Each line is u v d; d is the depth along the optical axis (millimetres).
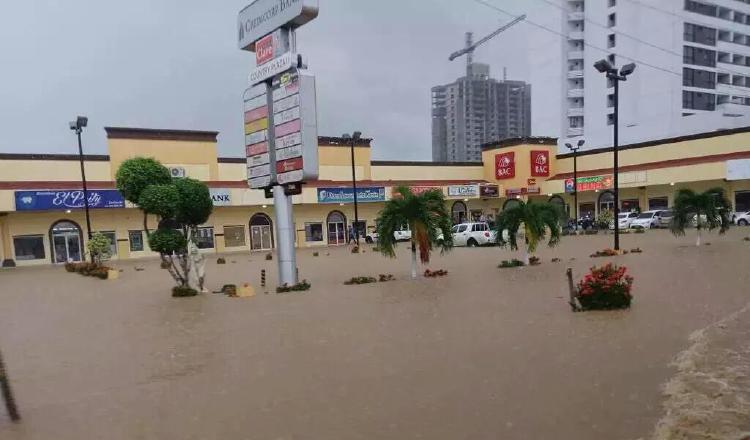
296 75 14234
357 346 7652
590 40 69062
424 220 16125
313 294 13453
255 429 4754
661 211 37312
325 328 9070
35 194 29438
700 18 61406
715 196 22641
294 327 9281
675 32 60250
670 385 5434
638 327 7992
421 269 18797
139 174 14875
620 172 40750
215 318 10594
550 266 17562
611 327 8086
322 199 37875
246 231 37562
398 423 4738
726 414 4668
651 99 62469
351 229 41219
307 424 4809
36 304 13820
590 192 44625
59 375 6801
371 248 34438
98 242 24484
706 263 15742
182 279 14594
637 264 16406
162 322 10391
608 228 39750
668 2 60531
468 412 4922
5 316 11977
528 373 5996
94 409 5465
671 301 9953
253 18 15773
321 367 6645
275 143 15062
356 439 4434
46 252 31531
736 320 8195
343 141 41531
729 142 36156
